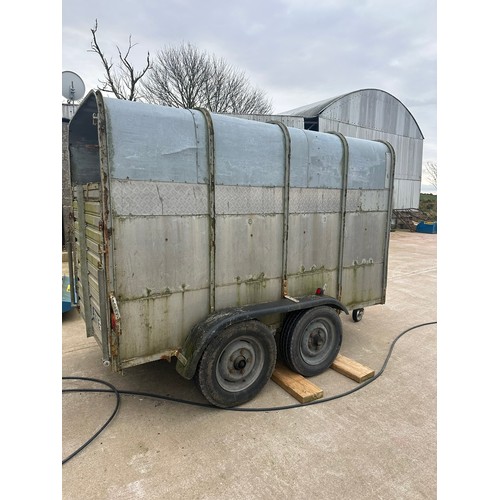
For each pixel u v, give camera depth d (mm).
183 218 2881
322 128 16391
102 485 2230
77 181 3750
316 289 3896
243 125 3162
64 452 2516
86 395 3295
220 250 3119
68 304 5258
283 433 2768
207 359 2891
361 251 4305
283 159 3424
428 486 2254
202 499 2139
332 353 3857
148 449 2564
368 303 4520
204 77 21672
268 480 2287
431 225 20844
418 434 2779
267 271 3473
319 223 3820
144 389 3404
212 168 2953
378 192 4363
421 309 6172
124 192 2586
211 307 3135
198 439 2684
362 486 2248
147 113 2654
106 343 2670
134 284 2719
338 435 2750
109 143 2496
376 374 3758
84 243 3215
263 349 3268
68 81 7977
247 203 3230
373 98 18719
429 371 3885
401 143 21219
